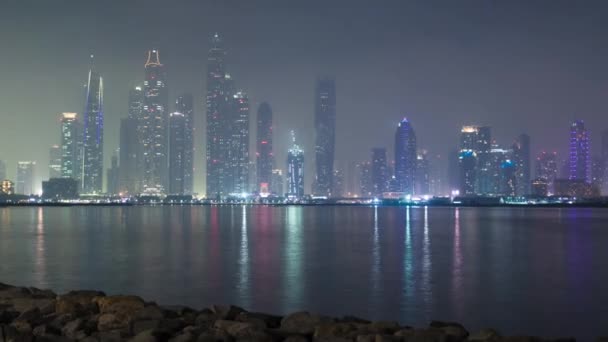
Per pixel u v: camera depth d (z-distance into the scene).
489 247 82.75
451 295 39.94
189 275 49.94
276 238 101.06
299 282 45.72
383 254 70.62
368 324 19.31
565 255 71.06
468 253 72.88
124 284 44.28
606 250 77.88
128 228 135.25
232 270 53.28
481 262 61.97
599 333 28.67
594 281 47.03
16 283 44.94
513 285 44.72
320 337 17.61
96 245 83.62
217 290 41.47
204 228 135.75
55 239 97.44
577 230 133.38
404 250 76.94
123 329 18.08
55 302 20.97
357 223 168.62
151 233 115.06
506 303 36.72
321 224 160.62
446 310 34.53
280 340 17.20
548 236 109.88
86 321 18.59
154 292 40.47
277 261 61.97
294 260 63.16
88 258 64.69
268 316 20.19
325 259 64.38
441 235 111.62
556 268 56.94
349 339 17.03
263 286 43.31
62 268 55.03
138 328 17.84
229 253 71.06
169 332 16.95
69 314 19.52
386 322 19.06
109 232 117.94
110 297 20.89
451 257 67.62
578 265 59.53
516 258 66.81
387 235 110.56
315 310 34.34
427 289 42.56
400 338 16.97
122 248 78.19
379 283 45.25
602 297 39.06
